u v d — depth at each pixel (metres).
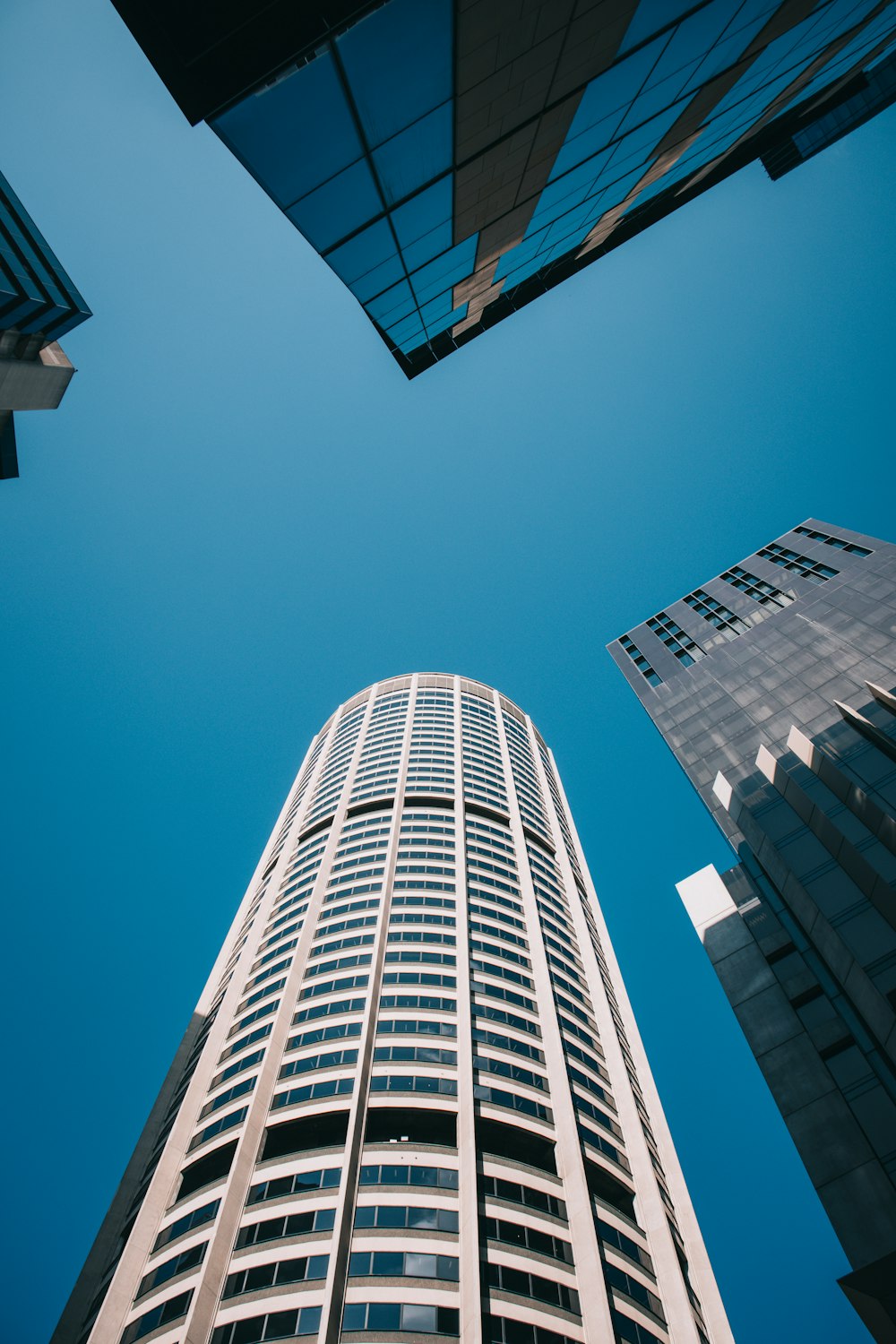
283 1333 35.06
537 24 10.67
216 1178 45.94
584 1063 57.12
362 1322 35.41
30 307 33.09
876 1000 24.02
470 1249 38.88
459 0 9.43
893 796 27.41
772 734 39.81
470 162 13.72
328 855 77.38
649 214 27.05
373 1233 39.78
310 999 57.66
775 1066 33.03
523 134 13.77
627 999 73.69
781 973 37.09
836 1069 31.27
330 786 97.75
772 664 46.50
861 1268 24.88
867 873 25.84
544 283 26.47
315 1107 47.72
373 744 106.12
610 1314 38.66
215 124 10.03
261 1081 50.06
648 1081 63.16
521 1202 43.59
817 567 56.88
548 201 17.69
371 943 62.44
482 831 84.31
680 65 14.71
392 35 9.52
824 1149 28.91
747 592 58.97
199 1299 36.97
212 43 9.30
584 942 73.44
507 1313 37.12
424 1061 51.34
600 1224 44.53
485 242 17.88
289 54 9.46
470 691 126.00
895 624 42.72
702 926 43.44
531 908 71.94
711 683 48.56
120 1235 50.53
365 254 15.45
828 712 38.41
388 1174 43.12
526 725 125.88
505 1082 51.34
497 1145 48.12
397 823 81.06
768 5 14.19
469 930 65.19
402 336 22.36
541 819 94.88
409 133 11.83
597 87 13.54
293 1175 43.56
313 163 11.47
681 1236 50.09
